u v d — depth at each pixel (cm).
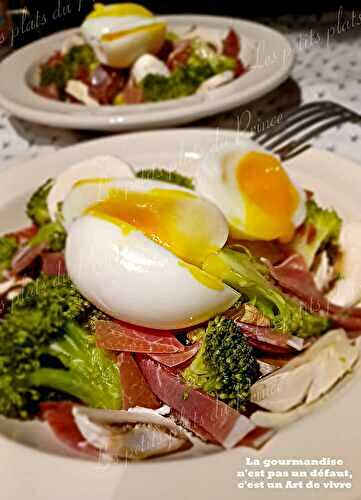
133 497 22
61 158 33
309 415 23
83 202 28
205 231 26
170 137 33
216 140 33
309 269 28
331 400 24
